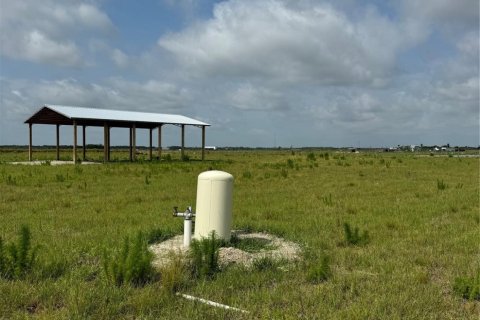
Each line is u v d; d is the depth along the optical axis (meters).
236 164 32.38
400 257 7.22
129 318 4.75
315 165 29.91
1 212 11.42
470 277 5.82
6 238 8.27
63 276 5.98
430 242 8.35
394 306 5.09
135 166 28.81
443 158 48.03
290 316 4.71
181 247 7.58
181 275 5.81
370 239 8.60
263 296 5.35
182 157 39.06
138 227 9.05
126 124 37.00
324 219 10.57
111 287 5.46
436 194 15.42
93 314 4.75
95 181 19.17
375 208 12.27
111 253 6.95
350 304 5.20
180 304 5.09
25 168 26.56
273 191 16.17
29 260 6.12
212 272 6.30
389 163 31.97
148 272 5.88
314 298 5.32
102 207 12.25
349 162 34.88
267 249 7.74
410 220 10.52
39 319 4.55
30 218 10.48
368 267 6.77
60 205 12.58
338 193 15.71
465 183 19.30
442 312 5.00
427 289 5.68
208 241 6.54
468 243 8.15
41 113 34.38
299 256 7.34
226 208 7.79
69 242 7.77
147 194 15.12
